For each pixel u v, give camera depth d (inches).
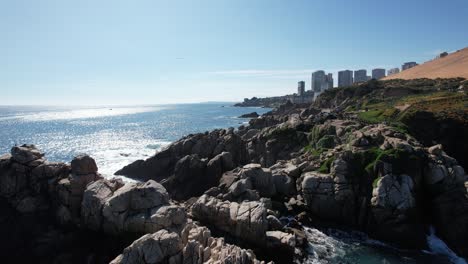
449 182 1429.6
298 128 2391.7
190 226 1051.3
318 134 2183.8
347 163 1531.7
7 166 1280.8
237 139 2375.7
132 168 2297.0
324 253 1189.1
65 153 3427.7
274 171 1729.8
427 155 1547.7
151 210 1093.1
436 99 2829.7
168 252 896.3
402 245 1280.8
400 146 1533.0
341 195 1448.1
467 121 2121.1
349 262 1134.4
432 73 6127.0
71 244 1105.4
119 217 1088.2
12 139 4675.2
